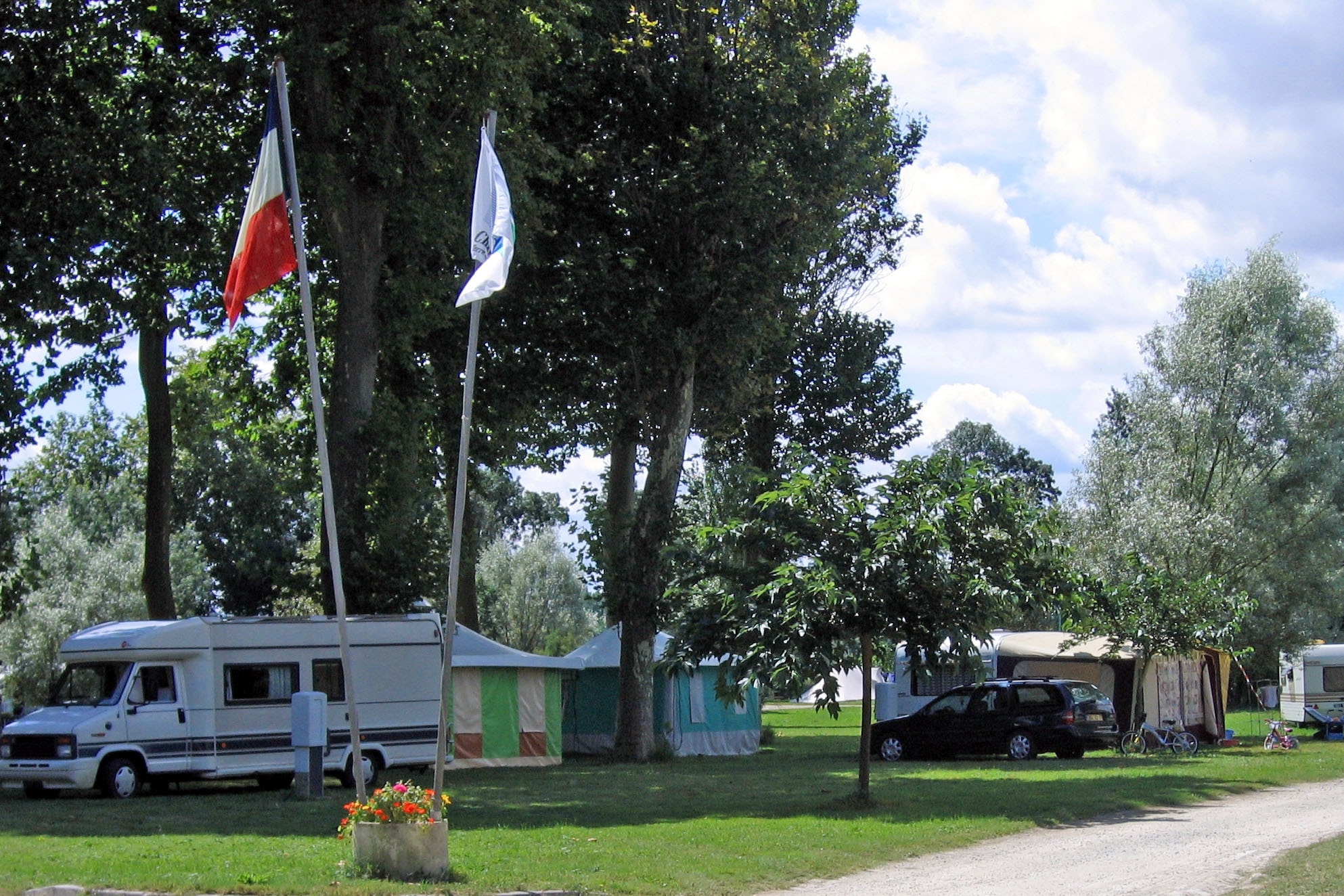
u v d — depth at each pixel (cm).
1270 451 4162
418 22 2422
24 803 1956
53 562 4447
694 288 3100
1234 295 4219
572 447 3875
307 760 2023
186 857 1255
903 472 1800
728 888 1189
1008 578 1741
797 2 3206
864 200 4134
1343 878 1184
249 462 5519
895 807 1852
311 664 2306
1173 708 3612
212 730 2175
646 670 3216
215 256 2480
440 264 2877
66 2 2288
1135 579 3266
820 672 1703
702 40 3133
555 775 2633
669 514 3225
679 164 3066
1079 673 3581
